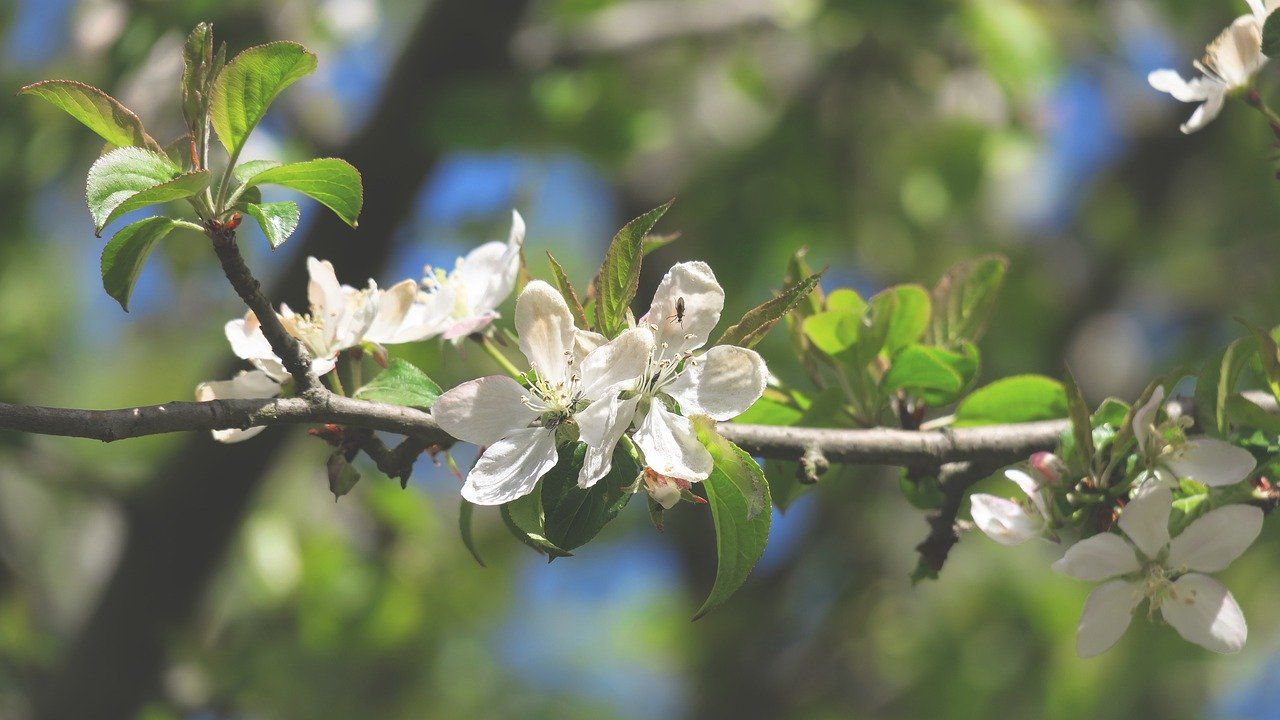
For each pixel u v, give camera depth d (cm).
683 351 190
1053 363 760
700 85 622
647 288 737
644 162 757
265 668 566
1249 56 228
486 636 818
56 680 503
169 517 483
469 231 598
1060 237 806
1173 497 208
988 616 745
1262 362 210
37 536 629
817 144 549
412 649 637
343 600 569
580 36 560
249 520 546
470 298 225
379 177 500
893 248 590
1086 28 600
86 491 482
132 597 491
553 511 185
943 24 486
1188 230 805
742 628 796
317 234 495
